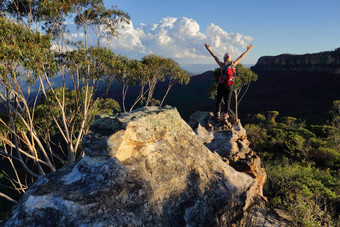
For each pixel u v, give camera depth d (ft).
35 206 7.16
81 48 46.47
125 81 59.67
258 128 101.60
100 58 48.19
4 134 47.47
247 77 76.07
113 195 7.78
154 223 7.88
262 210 14.58
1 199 66.85
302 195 20.90
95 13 58.23
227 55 16.74
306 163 59.41
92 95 57.62
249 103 342.64
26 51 32.35
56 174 9.45
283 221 13.75
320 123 166.61
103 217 7.07
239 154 19.92
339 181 34.17
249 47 16.69
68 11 49.44
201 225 9.35
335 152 63.00
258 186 18.84
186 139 12.30
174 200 9.17
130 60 56.39
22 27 32.94
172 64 67.46
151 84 70.74
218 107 21.61
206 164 12.23
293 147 68.59
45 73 40.60
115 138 9.09
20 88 38.27
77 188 7.97
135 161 9.37
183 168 10.37
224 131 21.68
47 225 6.82
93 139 9.24
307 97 315.99
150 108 12.41
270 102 326.03
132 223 7.25
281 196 22.36
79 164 9.05
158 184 8.95
